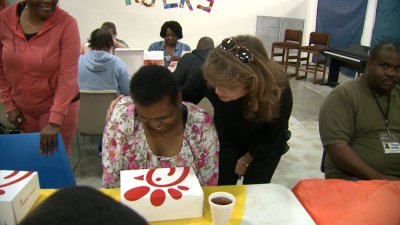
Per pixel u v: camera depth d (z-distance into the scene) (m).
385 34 5.57
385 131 1.76
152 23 6.81
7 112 1.93
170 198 1.09
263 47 1.24
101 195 0.39
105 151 1.25
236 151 1.69
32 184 1.15
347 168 1.70
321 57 7.09
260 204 1.21
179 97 1.11
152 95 1.01
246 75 1.13
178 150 1.26
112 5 6.57
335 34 7.02
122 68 2.90
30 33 1.76
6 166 1.55
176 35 3.97
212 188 1.29
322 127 1.78
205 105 2.54
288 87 1.40
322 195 1.26
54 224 0.34
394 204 1.21
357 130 1.78
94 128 2.77
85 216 0.35
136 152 1.26
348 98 1.74
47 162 1.58
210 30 7.08
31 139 1.57
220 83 1.14
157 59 3.50
